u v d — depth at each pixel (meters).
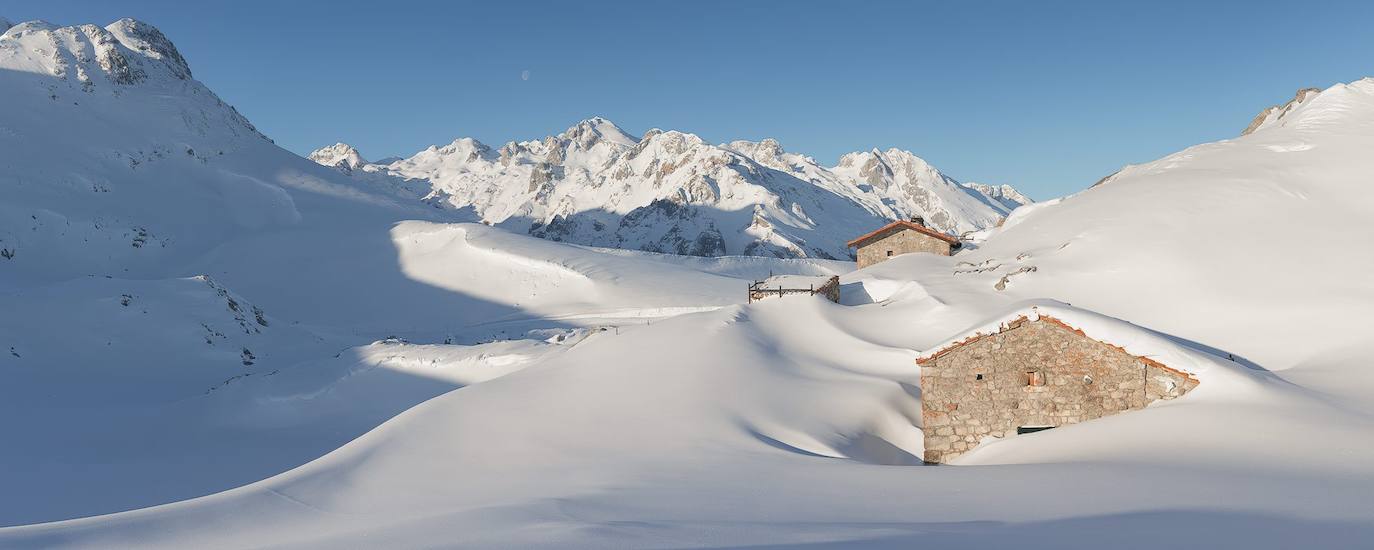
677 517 14.62
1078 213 57.62
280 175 176.25
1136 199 56.28
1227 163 61.06
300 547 14.19
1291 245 44.22
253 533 17.14
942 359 25.86
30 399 57.28
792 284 49.34
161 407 54.31
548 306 108.75
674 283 114.69
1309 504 12.59
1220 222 49.12
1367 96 68.94
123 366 67.69
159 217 145.38
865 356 37.47
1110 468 17.22
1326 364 28.06
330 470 23.02
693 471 20.25
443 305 113.44
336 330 94.44
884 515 13.95
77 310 73.31
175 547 15.92
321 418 51.28
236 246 137.12
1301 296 37.59
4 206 125.12
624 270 119.69
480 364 55.47
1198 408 21.44
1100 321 24.30
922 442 28.98
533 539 12.84
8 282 104.19
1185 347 24.25
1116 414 23.30
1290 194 51.47
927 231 67.62
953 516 13.46
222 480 39.06
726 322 38.78
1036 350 24.88
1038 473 17.28
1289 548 9.84
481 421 27.25
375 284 121.62
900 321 43.44
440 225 137.12
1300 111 72.62
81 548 15.73
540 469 22.39
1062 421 24.34
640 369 31.86
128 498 36.25
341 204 167.62
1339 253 42.06
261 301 116.50
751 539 12.05
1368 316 33.38
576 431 25.83
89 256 125.25
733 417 27.08
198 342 74.31
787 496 16.50
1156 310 40.56
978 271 51.88
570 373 32.12
